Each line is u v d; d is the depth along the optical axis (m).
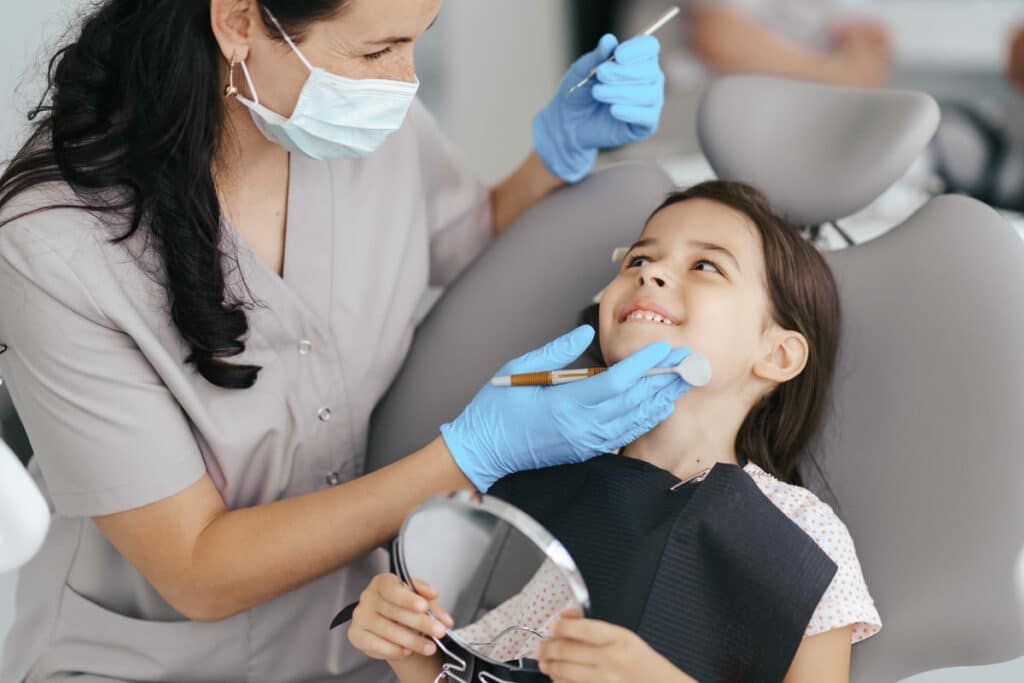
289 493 1.23
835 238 2.07
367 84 1.03
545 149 1.42
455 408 1.31
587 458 1.10
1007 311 1.17
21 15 1.74
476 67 3.12
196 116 1.04
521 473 1.13
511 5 3.08
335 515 1.08
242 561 1.06
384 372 1.29
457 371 1.33
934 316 1.21
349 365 1.22
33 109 1.14
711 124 1.41
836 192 1.35
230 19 1.00
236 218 1.15
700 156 3.03
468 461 1.09
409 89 1.06
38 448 1.07
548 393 1.07
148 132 1.04
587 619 0.88
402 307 1.30
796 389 1.23
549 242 1.40
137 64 1.03
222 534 1.08
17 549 0.63
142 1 1.04
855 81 3.06
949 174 2.85
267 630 1.22
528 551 0.79
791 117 1.40
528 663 0.91
